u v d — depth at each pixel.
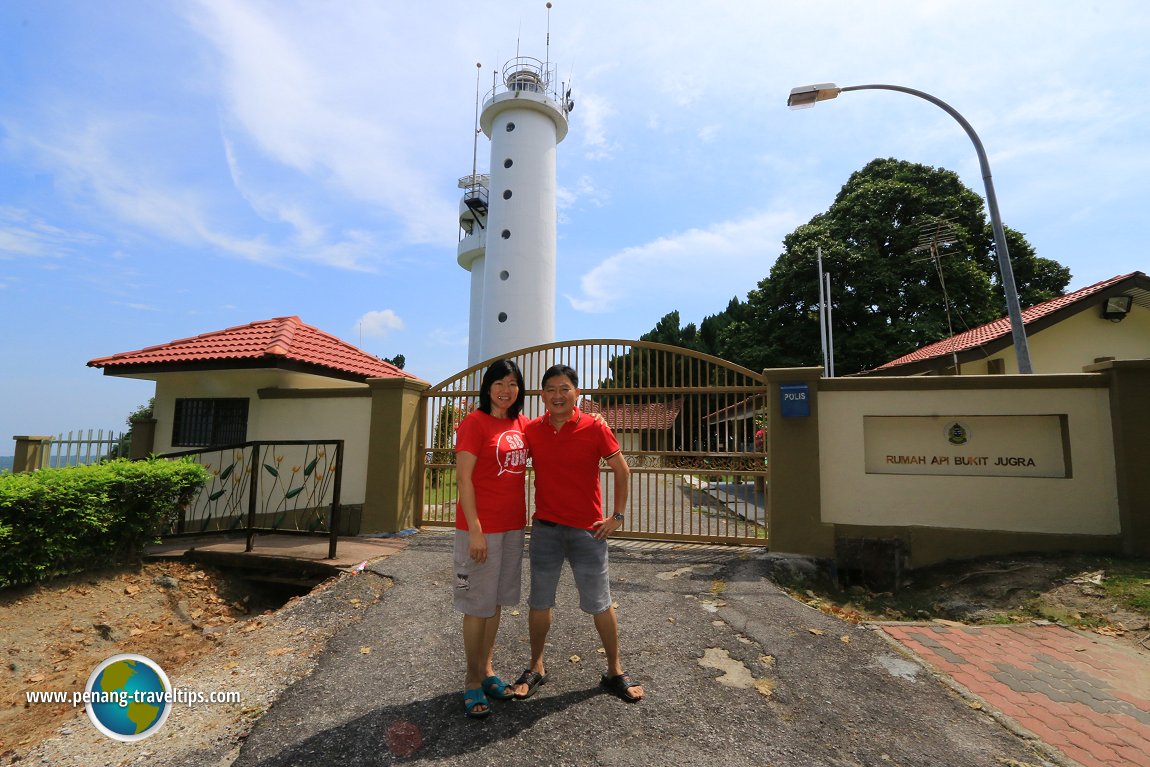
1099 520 5.59
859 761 2.63
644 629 4.15
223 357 7.92
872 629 4.32
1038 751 2.76
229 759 2.65
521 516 3.12
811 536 6.11
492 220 20.70
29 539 5.05
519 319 19.75
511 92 20.25
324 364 8.61
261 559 6.00
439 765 2.51
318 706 3.04
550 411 3.16
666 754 2.62
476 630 2.91
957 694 3.33
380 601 4.77
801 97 8.56
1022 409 5.84
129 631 5.01
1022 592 5.07
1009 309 7.73
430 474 7.80
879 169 23.25
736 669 3.55
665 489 6.79
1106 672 3.64
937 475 6.01
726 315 32.47
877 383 6.20
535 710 2.98
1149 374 5.47
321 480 7.77
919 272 19.59
